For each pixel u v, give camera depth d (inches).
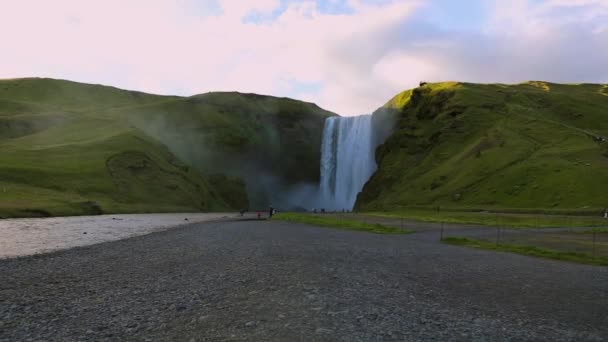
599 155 3865.7
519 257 1056.2
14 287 628.4
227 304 523.8
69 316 469.7
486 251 1173.7
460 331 425.7
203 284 650.2
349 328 426.0
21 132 6013.8
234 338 392.2
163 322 446.3
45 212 2775.6
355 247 1201.4
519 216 2760.8
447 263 917.8
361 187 6840.6
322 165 7839.6
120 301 541.0
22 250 1103.0
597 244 1349.7
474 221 2581.2
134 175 4736.7
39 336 398.9
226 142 7190.0
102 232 1715.1
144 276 722.2
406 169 5866.1
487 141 5024.6
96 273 753.6
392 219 2903.5
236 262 886.4
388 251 1119.6
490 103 6092.5
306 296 566.6
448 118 6067.9
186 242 1327.5
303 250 1109.7
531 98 6633.9
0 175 3521.2
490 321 467.8
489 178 4165.8
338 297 564.1
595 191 3029.0
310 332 410.9
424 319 467.8
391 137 6668.3
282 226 2215.8
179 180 5265.8
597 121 5974.4
